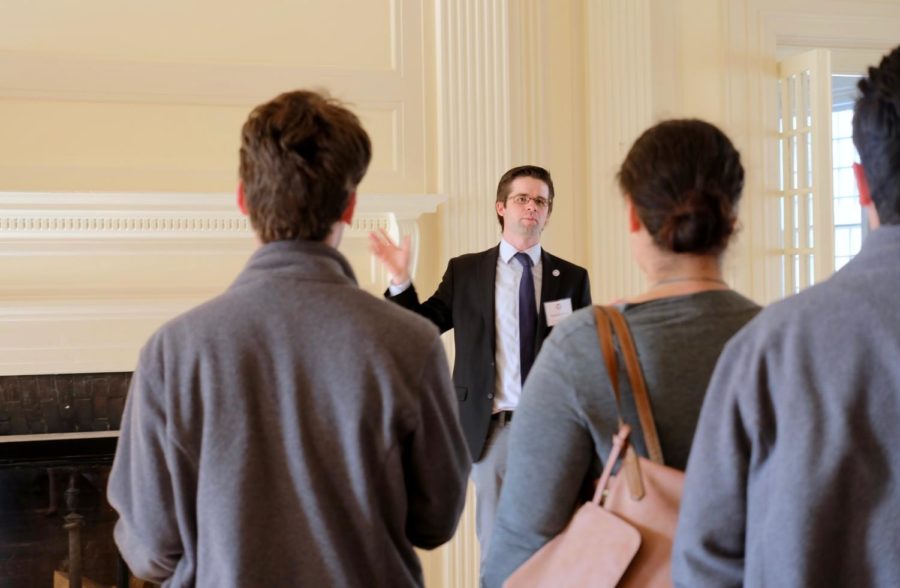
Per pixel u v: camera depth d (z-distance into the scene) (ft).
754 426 3.77
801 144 14.29
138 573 4.96
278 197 4.66
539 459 4.59
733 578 3.95
